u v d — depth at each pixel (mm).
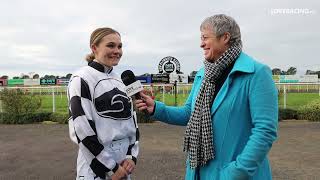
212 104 2539
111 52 2910
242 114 2480
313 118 16266
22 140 11188
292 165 7512
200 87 2639
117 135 2877
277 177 6559
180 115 3076
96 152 2738
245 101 2471
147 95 3174
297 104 22031
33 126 15188
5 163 7848
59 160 8117
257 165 2396
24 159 8266
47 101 27422
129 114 3000
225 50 2537
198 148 2551
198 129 2551
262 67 2461
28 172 7043
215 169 2508
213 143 2518
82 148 2748
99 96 2840
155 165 7555
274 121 2418
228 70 2551
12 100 17141
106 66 2949
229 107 2473
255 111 2426
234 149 2480
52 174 6867
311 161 7879
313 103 16859
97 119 2828
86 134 2732
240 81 2473
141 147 9781
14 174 6895
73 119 2756
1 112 17500
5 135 12367
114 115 2873
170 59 19375
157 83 19453
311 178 6480
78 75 2852
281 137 11336
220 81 2562
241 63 2480
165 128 14055
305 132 12438
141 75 19469
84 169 2832
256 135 2395
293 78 25312
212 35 2521
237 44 2545
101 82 2875
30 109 17500
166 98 22078
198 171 2619
